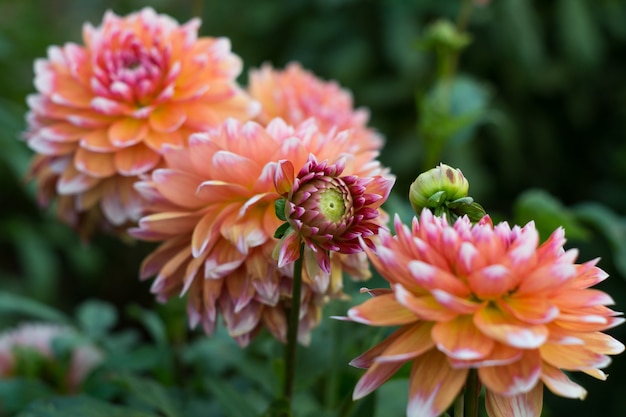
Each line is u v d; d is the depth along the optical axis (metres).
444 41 0.88
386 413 0.72
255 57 1.85
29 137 0.72
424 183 0.54
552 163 1.76
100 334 0.83
